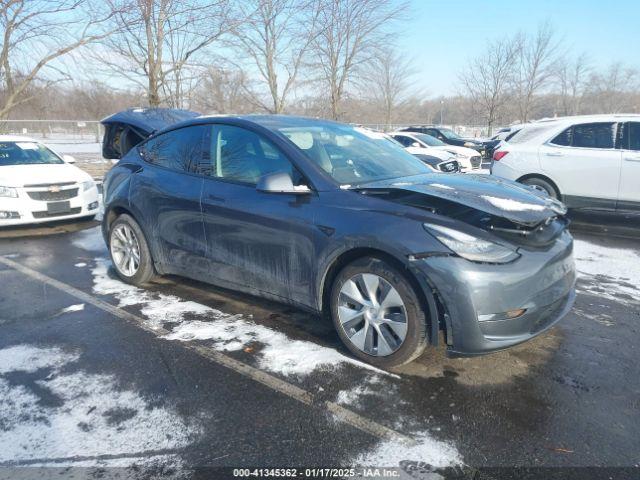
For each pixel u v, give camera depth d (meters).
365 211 3.05
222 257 3.86
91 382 2.96
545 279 2.87
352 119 27.58
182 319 3.88
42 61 10.74
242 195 3.66
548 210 3.08
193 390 2.86
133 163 4.73
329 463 2.26
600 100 35.12
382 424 2.54
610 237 6.71
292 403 2.72
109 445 2.39
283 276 3.48
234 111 18.58
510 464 2.25
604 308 4.12
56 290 4.61
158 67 10.48
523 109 28.28
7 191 6.79
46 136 17.72
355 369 3.08
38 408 2.69
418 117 40.03
